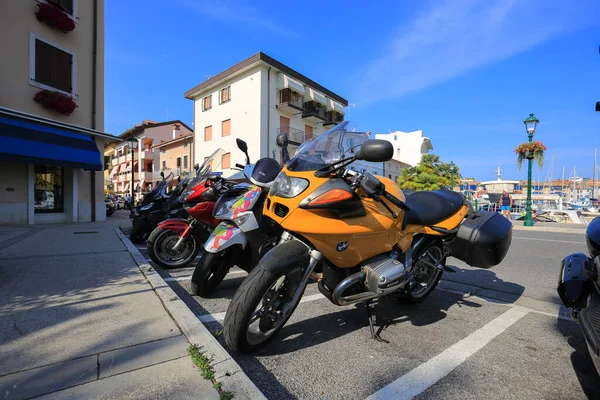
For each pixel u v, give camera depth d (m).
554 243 8.76
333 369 2.38
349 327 3.12
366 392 2.12
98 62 13.45
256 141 26.19
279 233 3.05
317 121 31.17
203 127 31.06
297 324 3.17
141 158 43.00
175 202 6.01
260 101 26.06
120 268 4.64
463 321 3.31
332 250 2.46
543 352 2.69
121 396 1.85
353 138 2.91
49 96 11.45
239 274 4.92
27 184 11.47
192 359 2.24
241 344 2.37
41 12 11.34
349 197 2.38
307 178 2.49
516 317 3.43
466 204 3.86
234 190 3.83
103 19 13.65
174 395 1.88
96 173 13.34
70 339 2.50
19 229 9.51
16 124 10.34
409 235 3.08
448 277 5.06
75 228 9.92
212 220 4.64
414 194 3.73
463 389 2.17
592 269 2.32
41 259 5.16
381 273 2.55
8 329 2.65
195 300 3.75
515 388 2.19
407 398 2.06
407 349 2.70
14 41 10.85
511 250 7.60
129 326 2.74
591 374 2.38
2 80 10.58
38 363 2.16
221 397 1.86
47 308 3.11
